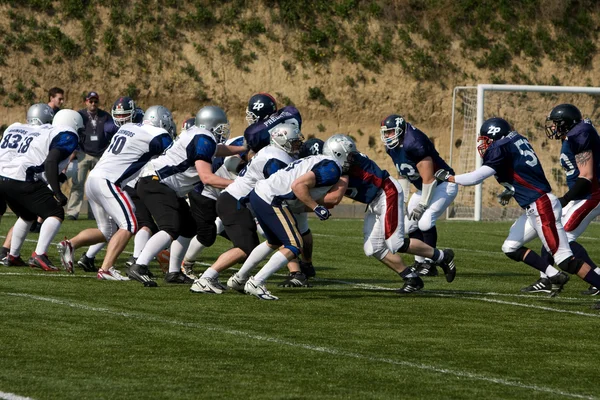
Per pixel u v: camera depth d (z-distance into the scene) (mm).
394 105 65000
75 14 61406
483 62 66500
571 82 67625
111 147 26094
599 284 24031
